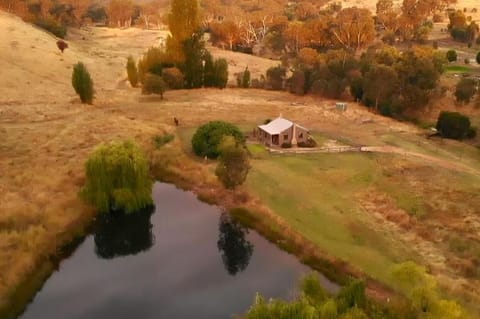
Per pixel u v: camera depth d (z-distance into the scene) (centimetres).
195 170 6341
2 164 5969
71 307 3875
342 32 16112
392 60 11169
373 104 9600
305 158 6725
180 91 10875
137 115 8600
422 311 3052
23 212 4828
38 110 8506
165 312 3834
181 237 5000
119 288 4159
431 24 18012
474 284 3931
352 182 5978
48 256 4409
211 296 4050
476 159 7056
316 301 3103
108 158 5241
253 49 17750
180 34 11000
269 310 2909
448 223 4956
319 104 9875
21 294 3888
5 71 10562
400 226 4938
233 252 4691
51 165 6041
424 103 9256
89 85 9094
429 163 6619
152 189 5962
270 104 9706
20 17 16200
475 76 11112
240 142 6669
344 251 4484
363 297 3142
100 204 5219
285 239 4775
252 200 5484
